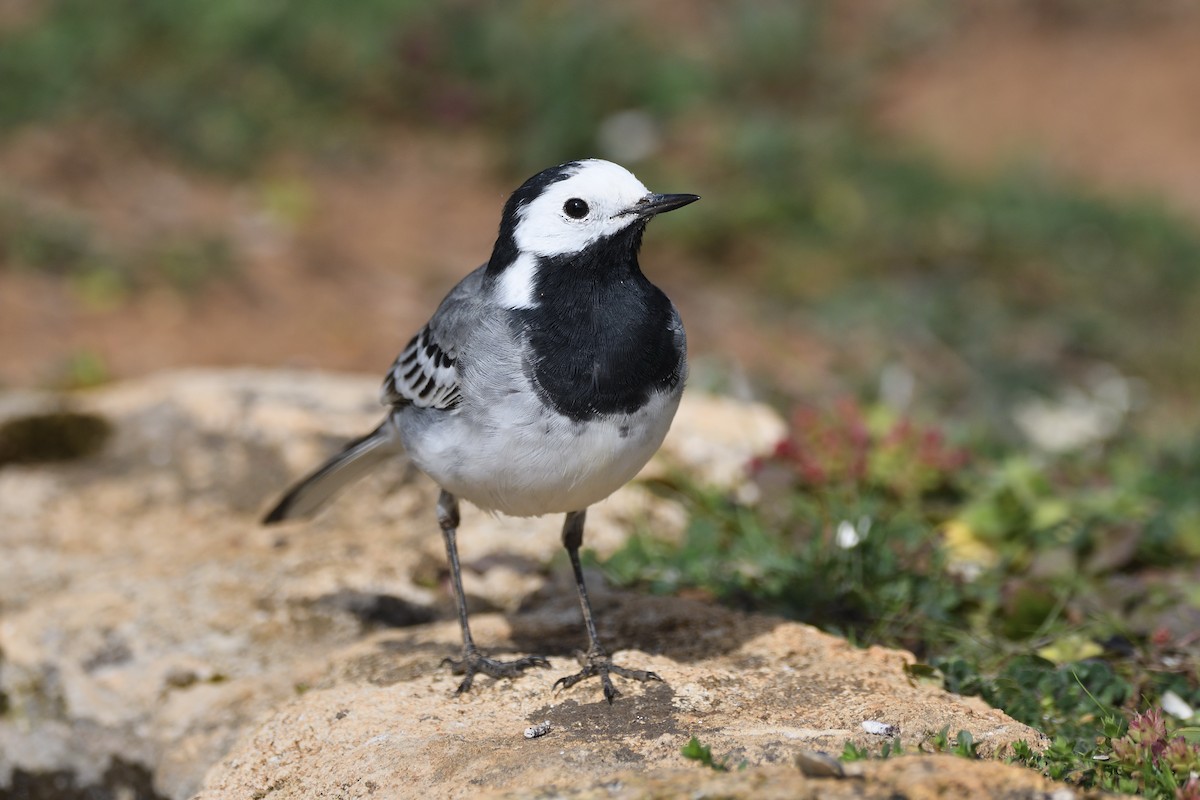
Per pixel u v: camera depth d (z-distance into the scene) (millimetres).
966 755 6734
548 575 10523
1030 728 7250
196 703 8922
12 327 18031
